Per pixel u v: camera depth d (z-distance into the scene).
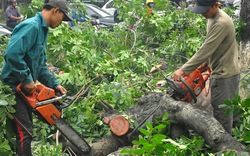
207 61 6.89
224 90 6.73
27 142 6.10
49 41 8.77
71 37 8.72
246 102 6.13
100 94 7.52
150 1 14.75
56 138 6.98
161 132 6.70
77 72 8.05
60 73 8.42
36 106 6.09
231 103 6.18
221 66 6.71
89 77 8.44
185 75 6.66
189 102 6.76
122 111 7.44
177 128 6.70
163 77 9.08
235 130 6.57
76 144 6.56
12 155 6.43
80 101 7.78
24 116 6.09
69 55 8.28
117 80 8.28
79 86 8.19
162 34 10.88
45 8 6.09
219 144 6.05
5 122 5.97
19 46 5.75
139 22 10.89
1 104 5.71
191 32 10.25
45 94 6.15
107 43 10.12
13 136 6.36
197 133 6.42
